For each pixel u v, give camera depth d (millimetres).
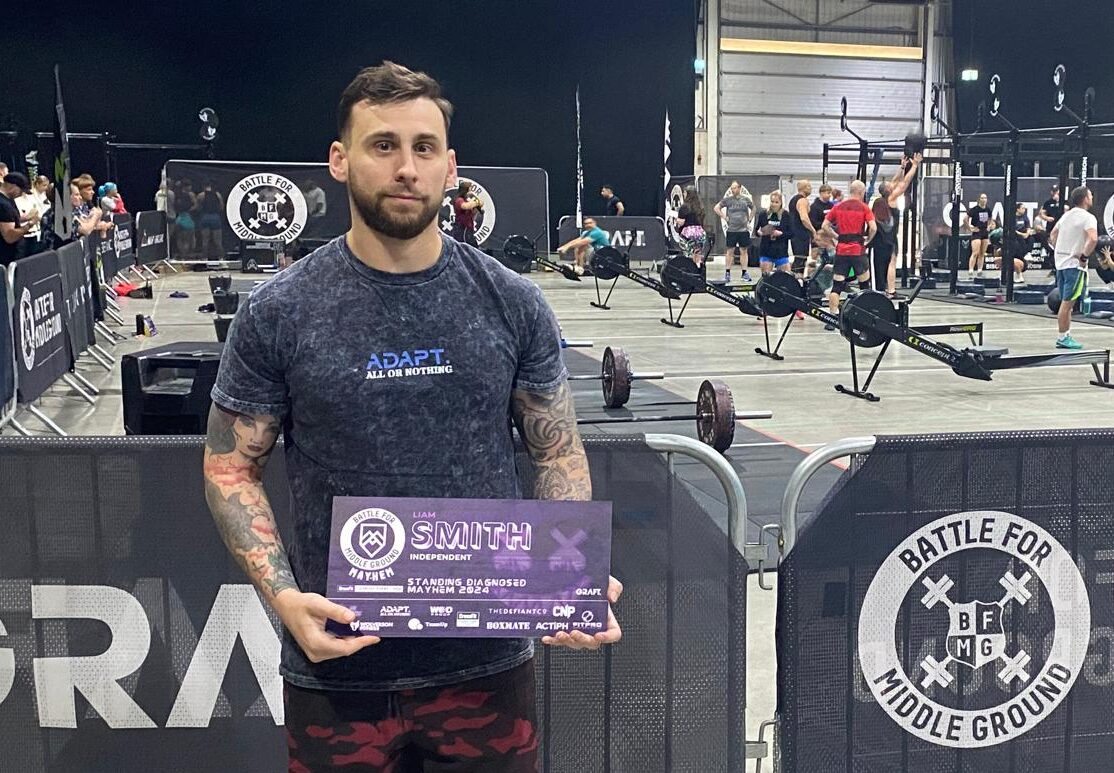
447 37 22875
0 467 2211
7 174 9859
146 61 21438
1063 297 9961
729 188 18297
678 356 10000
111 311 11781
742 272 17562
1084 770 2492
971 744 2438
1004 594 2406
